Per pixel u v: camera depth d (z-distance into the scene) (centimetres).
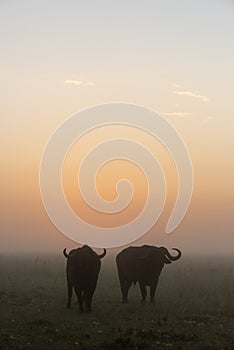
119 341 1414
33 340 1449
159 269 2273
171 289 2784
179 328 1644
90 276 1953
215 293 2466
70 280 2053
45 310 1975
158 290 2752
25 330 1580
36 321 1702
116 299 2364
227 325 1733
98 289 2783
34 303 2169
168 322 1736
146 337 1502
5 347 1365
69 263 2048
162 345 1422
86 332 1569
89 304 1962
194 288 2698
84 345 1391
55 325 1672
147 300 2339
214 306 2100
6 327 1630
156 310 1988
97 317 1831
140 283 2264
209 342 1466
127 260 2284
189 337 1509
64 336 1502
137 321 1750
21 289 2648
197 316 1864
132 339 1452
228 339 1511
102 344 1402
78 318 1808
